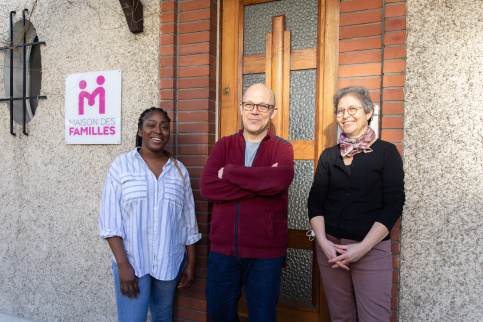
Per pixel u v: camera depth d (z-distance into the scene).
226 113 2.53
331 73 2.23
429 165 1.89
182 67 2.49
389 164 1.65
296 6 2.37
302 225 2.32
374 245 1.58
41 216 2.92
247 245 1.80
